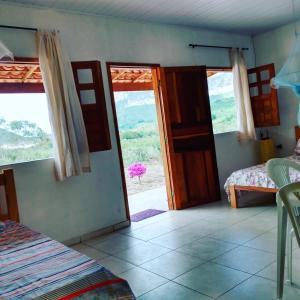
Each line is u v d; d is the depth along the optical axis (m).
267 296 2.32
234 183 4.68
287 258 2.58
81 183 4.12
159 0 4.06
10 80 5.51
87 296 1.43
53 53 3.80
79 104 3.94
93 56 4.27
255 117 6.12
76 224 4.05
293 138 6.02
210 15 4.86
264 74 6.18
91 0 3.84
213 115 6.92
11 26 3.63
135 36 4.71
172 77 5.07
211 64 5.66
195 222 4.28
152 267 3.04
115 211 4.39
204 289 2.53
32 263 1.76
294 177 3.80
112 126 4.43
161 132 5.05
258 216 4.21
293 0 4.60
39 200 3.79
